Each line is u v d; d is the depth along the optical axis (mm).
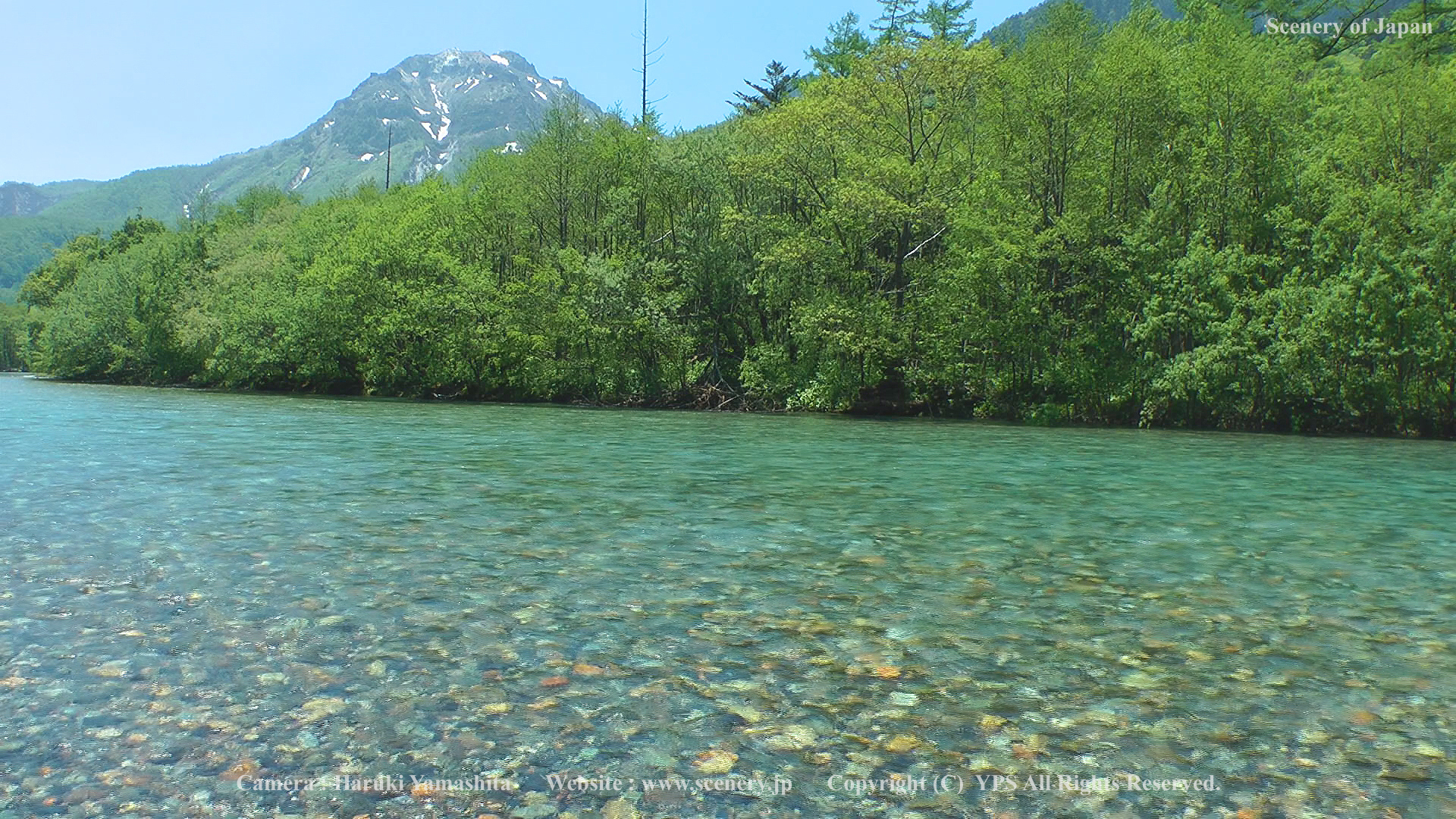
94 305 73750
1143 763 4617
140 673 5742
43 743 4711
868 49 59188
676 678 5766
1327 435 31438
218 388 62219
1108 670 6008
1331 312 31422
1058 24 38438
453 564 8859
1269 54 37469
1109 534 10992
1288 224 33062
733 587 8117
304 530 10547
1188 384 33312
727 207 42094
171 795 4191
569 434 26328
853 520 11766
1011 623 7066
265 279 58031
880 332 38469
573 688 5574
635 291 45188
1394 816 4078
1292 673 5969
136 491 13516
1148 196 36000
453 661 6020
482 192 52062
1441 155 33312
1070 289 36875
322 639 6457
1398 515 12852
